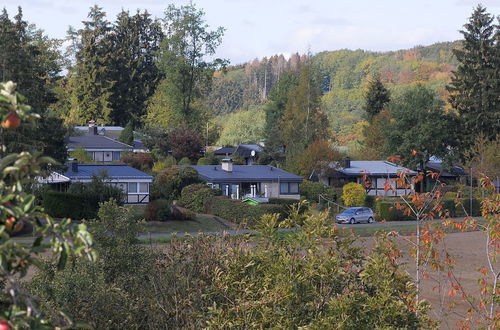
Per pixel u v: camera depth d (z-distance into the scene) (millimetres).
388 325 10695
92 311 12789
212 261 12961
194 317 11750
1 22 63188
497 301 14758
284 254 11523
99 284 13086
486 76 100750
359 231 56625
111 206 14656
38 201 59250
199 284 12531
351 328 10609
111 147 103250
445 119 99125
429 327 12008
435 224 16125
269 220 12328
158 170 86562
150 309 12734
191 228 59688
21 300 5270
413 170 95562
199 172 82938
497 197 15812
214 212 67562
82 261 13578
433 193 16516
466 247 47219
